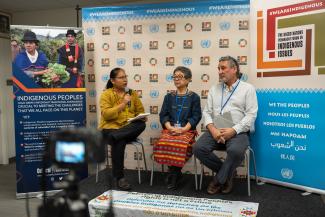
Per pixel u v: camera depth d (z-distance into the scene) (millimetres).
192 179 3287
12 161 4859
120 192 2824
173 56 3430
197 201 2580
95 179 3328
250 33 3127
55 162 1108
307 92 2762
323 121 2688
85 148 1072
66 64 3170
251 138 3176
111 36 3582
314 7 2660
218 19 3268
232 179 2986
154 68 3498
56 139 1100
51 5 4781
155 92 3523
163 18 3416
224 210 2387
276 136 3016
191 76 3152
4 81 4707
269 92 3027
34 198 3080
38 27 3082
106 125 3129
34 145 3109
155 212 2383
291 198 2727
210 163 2801
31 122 3090
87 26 3631
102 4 4754
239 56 3254
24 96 3061
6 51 4789
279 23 2904
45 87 3113
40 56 3090
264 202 2633
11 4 4672
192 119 2988
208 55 3330
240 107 2861
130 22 3516
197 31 3336
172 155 2814
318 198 2721
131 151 3668
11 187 3490
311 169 2803
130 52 3547
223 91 2943
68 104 3197
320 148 2727
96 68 3658
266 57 3021
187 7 3338
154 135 3568
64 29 3152
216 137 2723
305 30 2730
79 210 1121
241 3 3189
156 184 3133
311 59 2715
